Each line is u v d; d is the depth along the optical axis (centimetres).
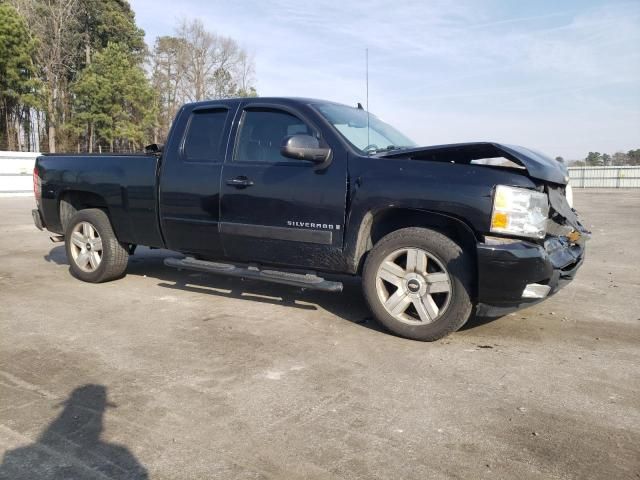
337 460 256
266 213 473
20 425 291
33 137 4025
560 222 445
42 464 254
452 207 392
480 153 421
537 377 355
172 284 623
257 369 368
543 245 400
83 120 3853
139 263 755
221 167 500
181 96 5512
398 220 446
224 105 520
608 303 552
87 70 3850
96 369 369
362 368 370
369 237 452
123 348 410
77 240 636
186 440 275
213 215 504
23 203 1914
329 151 445
